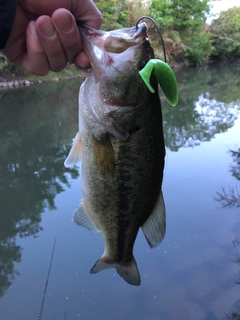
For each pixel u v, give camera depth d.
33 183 1.35
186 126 1.98
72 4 0.30
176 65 5.96
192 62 6.31
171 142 1.67
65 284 0.79
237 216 0.96
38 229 1.02
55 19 0.27
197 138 1.72
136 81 0.32
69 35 0.28
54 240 0.95
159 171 0.35
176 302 0.71
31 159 1.62
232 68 5.82
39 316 0.71
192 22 5.89
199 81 4.20
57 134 2.01
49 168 1.50
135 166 0.33
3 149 1.78
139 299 0.73
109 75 0.31
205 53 6.32
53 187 1.31
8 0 0.27
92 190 0.35
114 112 0.32
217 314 0.67
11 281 0.81
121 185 0.34
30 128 2.16
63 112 2.57
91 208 0.36
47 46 0.29
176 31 5.73
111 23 4.29
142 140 0.33
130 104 0.32
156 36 3.04
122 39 0.31
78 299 0.74
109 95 0.32
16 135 2.02
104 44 0.31
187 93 3.22
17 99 3.12
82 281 0.79
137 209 0.35
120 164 0.33
